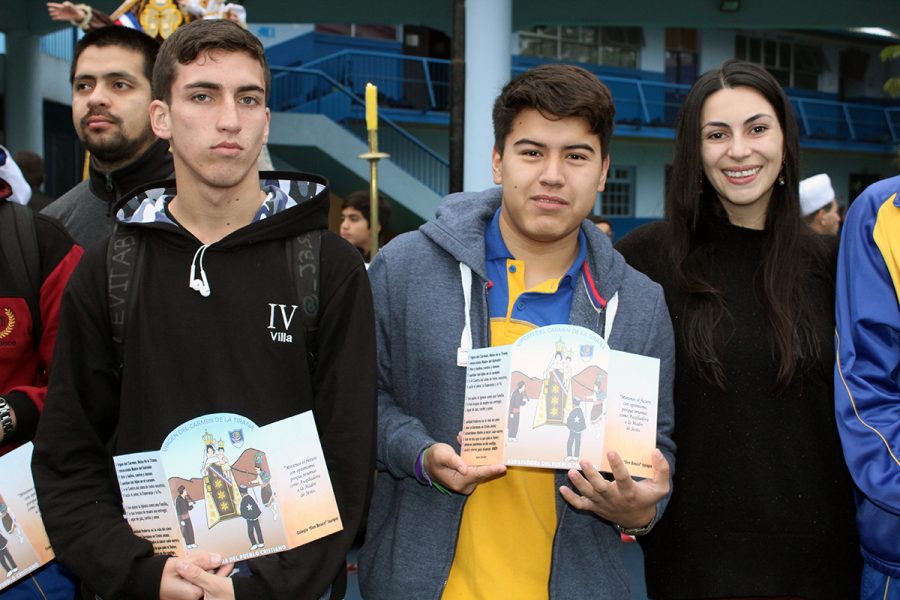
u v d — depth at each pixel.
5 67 13.83
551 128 2.01
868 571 2.31
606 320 2.13
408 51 18.48
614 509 1.95
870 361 2.21
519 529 2.11
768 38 22.00
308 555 1.81
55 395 1.85
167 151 2.82
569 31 19.62
